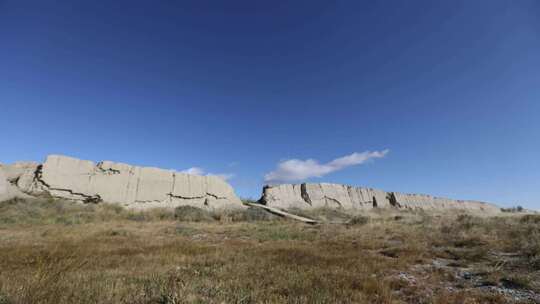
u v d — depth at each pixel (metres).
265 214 29.02
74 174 27.09
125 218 23.61
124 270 7.33
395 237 14.64
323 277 7.03
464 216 23.20
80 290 5.36
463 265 8.98
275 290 6.04
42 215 20.80
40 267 6.33
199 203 33.50
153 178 31.61
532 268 8.20
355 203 47.66
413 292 6.43
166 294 5.22
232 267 7.89
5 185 23.78
